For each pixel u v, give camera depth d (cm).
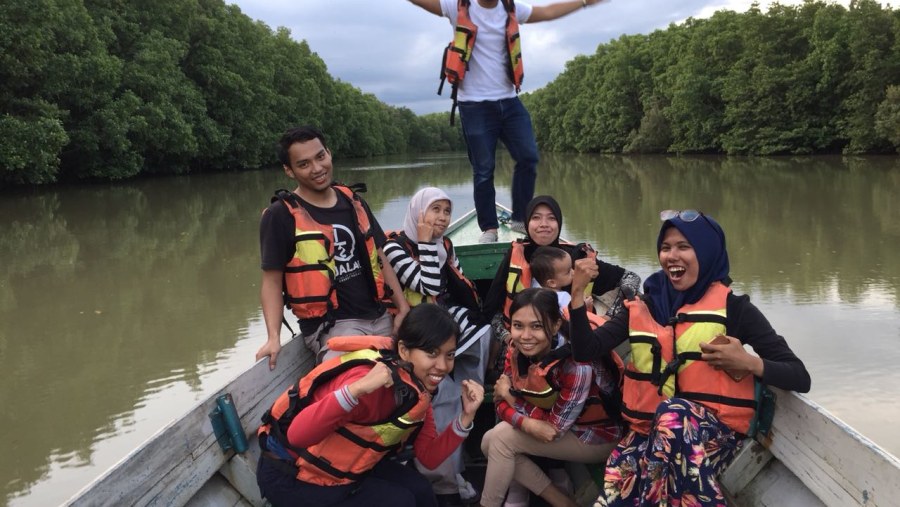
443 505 307
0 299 980
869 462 189
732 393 235
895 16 2944
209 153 3300
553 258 329
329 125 5347
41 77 2095
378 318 331
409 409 220
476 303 378
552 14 470
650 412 246
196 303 942
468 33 456
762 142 3600
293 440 212
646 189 2258
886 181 2088
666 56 4853
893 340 679
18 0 1905
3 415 616
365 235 325
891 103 2820
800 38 3475
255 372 286
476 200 495
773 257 1088
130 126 2486
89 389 662
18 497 496
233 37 3656
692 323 241
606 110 5328
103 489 190
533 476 285
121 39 2766
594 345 252
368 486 232
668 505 226
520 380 283
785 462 237
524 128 487
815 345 676
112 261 1220
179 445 227
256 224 1636
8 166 1917
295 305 316
